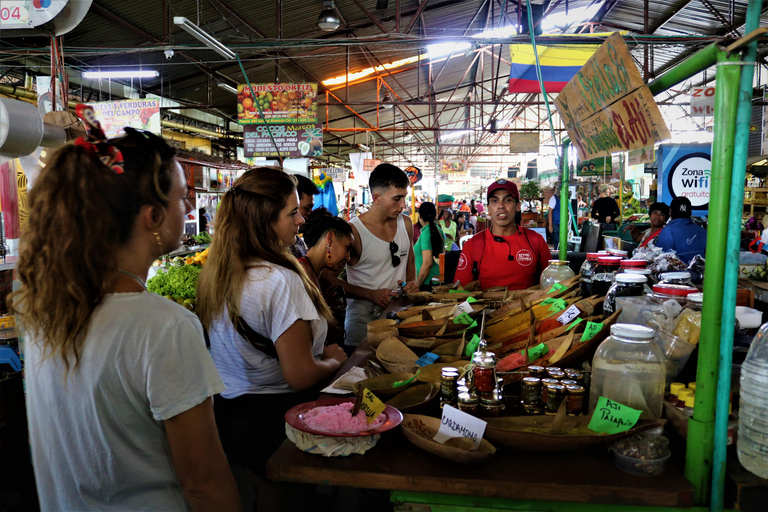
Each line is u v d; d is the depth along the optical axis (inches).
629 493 37.9
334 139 823.7
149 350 32.0
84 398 31.9
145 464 33.5
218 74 420.8
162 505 34.1
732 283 38.4
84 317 30.9
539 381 49.7
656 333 52.6
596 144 65.1
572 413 46.9
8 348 111.6
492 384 48.2
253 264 60.7
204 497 34.2
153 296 33.7
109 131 311.9
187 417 33.1
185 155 311.4
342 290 100.7
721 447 38.8
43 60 312.5
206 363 34.7
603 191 375.9
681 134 544.4
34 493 98.0
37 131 76.4
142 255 33.8
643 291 62.7
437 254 176.2
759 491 38.5
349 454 42.8
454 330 73.0
